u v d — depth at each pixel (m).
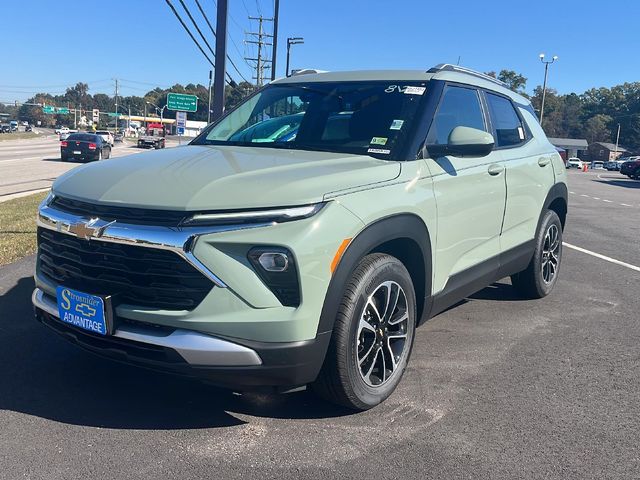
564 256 8.38
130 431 3.10
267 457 2.90
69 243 3.07
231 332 2.74
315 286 2.83
